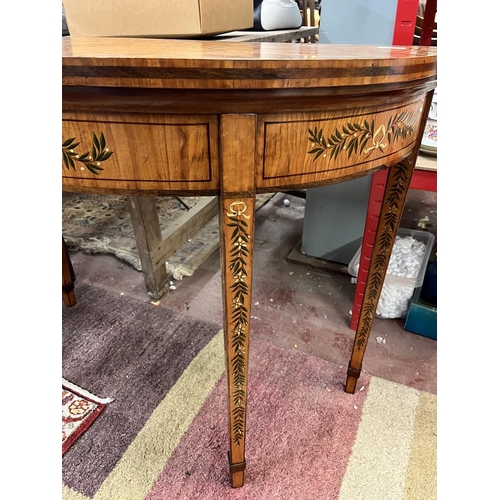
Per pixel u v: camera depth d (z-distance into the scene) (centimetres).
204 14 76
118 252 131
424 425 75
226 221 39
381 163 45
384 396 81
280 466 68
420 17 93
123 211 163
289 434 73
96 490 64
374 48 54
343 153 40
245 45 55
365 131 40
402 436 73
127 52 37
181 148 35
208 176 37
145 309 108
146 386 84
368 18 86
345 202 117
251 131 34
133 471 67
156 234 105
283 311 107
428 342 97
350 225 120
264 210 168
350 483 65
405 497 63
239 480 64
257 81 30
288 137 36
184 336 98
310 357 91
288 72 31
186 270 123
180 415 77
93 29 84
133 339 97
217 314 106
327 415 77
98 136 35
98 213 161
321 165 39
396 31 74
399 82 36
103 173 37
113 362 90
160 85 30
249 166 36
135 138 35
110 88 31
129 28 81
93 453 70
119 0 79
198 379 85
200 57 31
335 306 110
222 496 63
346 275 124
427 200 175
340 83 33
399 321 104
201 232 148
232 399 55
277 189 39
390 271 99
